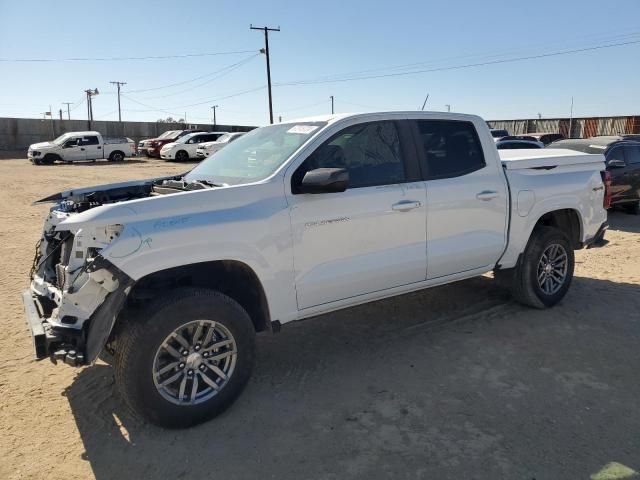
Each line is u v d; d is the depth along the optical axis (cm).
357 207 399
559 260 544
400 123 440
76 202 419
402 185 427
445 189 448
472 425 336
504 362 424
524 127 4300
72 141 3053
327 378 404
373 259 412
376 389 385
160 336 319
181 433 334
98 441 327
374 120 427
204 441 325
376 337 479
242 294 388
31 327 325
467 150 478
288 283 374
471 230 470
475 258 477
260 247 357
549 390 378
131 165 2912
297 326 508
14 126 4119
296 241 374
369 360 433
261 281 361
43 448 320
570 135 3991
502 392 377
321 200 384
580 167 568
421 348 454
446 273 464
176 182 446
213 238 338
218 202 349
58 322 320
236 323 347
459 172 466
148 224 324
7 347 463
